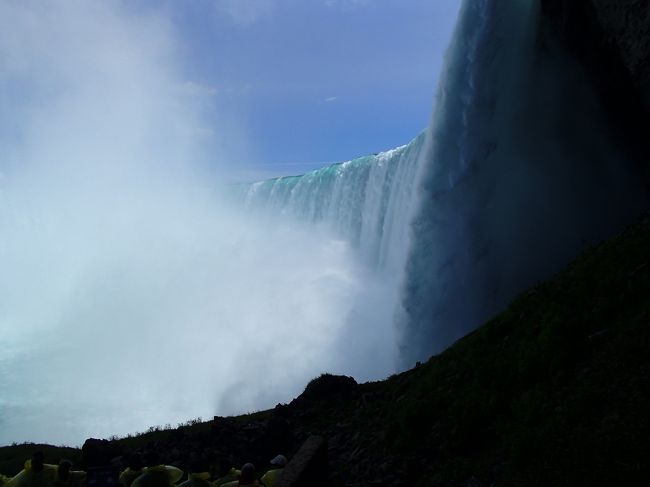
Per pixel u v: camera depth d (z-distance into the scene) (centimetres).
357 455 1107
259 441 1298
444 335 2478
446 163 2514
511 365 1017
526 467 771
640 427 701
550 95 2227
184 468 1215
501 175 2378
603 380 818
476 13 2389
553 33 2133
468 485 827
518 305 1250
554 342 962
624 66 1886
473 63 2411
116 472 916
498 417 923
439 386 1160
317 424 1384
